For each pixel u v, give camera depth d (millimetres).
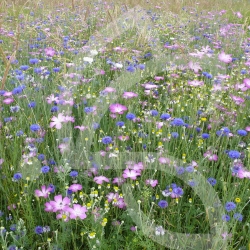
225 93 1794
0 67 1766
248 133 1462
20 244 893
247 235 964
